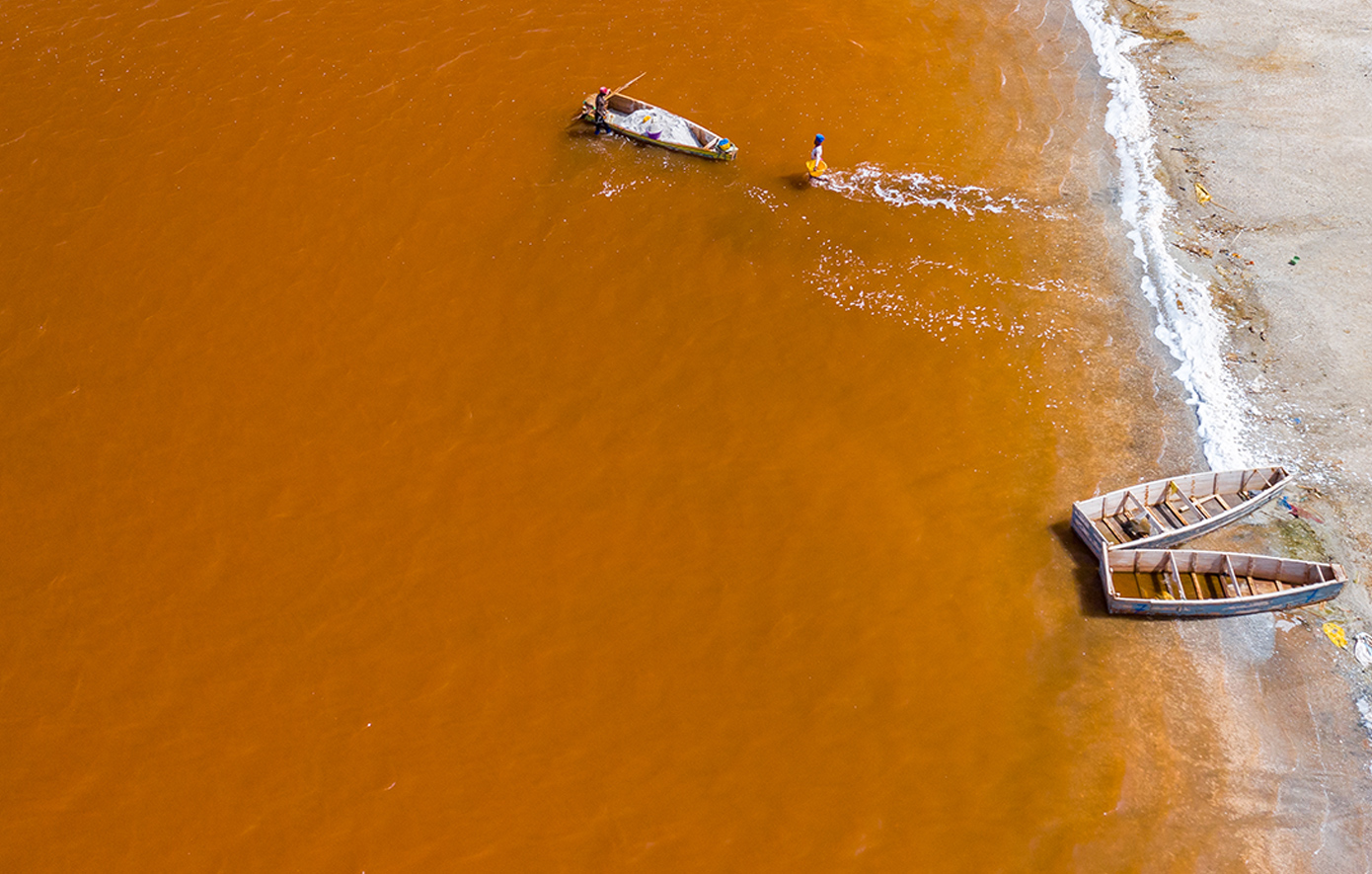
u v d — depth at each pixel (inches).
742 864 741.3
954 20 1504.7
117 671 858.8
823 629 866.1
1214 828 742.5
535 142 1298.0
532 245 1182.9
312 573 916.6
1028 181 1242.6
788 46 1451.8
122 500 970.7
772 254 1166.3
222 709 832.9
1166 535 873.5
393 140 1301.7
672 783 783.7
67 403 1046.4
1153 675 823.1
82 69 1408.7
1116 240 1164.5
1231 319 1069.8
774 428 1010.1
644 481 974.4
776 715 817.5
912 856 740.0
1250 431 971.3
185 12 1510.8
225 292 1138.7
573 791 781.3
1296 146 1258.6
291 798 783.1
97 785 795.4
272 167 1270.9
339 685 844.6
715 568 909.8
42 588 912.3
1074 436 986.1
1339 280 1099.3
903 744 797.2
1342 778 759.7
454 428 1019.3
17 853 762.2
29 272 1160.8
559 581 906.1
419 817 770.8
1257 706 800.9
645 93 1368.1
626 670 848.3
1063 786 768.9
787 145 1294.3
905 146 1293.1
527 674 847.7
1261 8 1483.8
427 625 879.7
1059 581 885.2
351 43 1450.5
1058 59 1429.6
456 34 1470.2
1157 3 1515.7
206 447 1007.6
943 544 915.4
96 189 1247.5
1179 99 1344.7
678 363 1067.3
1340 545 884.6
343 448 1004.6
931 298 1115.3
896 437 997.2
